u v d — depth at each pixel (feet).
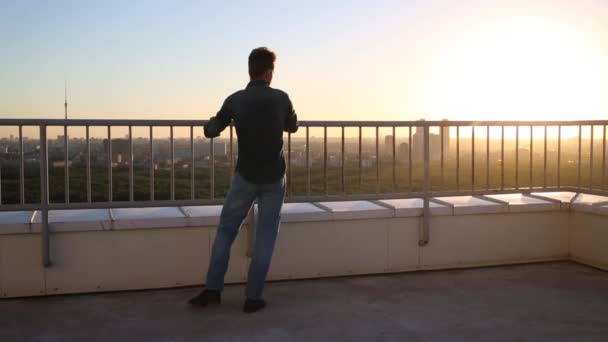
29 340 12.43
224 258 14.46
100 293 15.75
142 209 17.34
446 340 12.49
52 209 15.12
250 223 16.56
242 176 14.30
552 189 20.45
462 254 18.79
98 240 15.67
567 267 19.10
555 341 12.44
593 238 18.98
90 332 12.92
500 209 18.94
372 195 17.67
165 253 16.14
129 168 15.84
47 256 15.16
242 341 12.38
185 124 16.08
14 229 15.02
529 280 17.47
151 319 13.79
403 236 18.16
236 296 15.64
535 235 19.54
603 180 19.88
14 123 14.78
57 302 15.01
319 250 17.33
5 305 14.75
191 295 15.65
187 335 12.74
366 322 13.65
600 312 14.47
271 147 14.19
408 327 13.32
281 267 17.04
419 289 16.44
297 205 18.47
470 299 15.53
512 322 13.69
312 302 15.16
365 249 17.76
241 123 14.10
